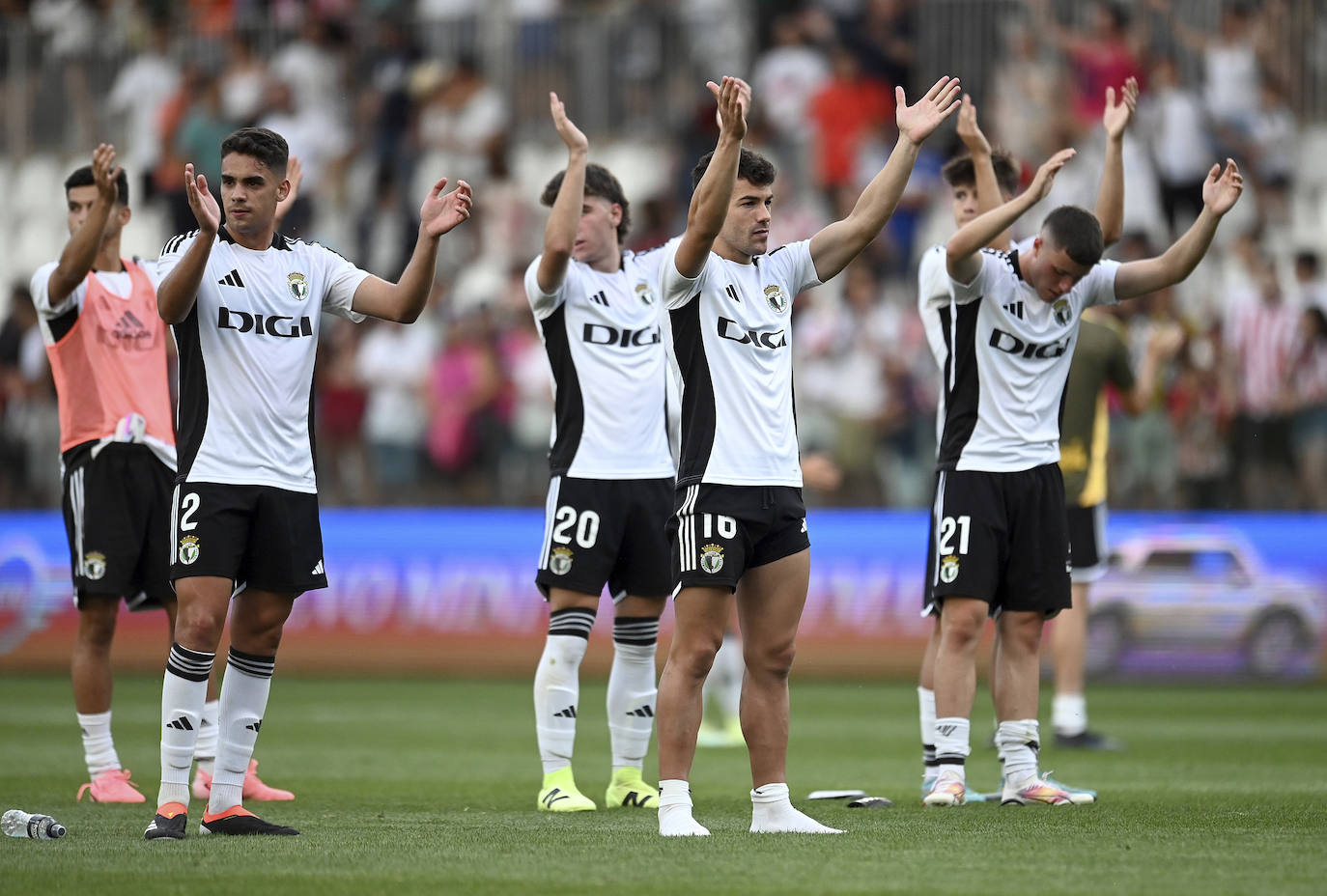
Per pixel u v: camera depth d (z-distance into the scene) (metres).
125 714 41.38
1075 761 30.84
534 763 30.94
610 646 52.69
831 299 58.84
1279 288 52.31
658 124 66.31
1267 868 16.61
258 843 18.75
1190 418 51.38
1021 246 23.92
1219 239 57.66
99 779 25.11
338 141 65.62
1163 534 49.75
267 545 19.66
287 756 32.19
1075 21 60.34
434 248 19.83
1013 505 23.25
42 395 57.00
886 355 55.47
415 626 53.72
